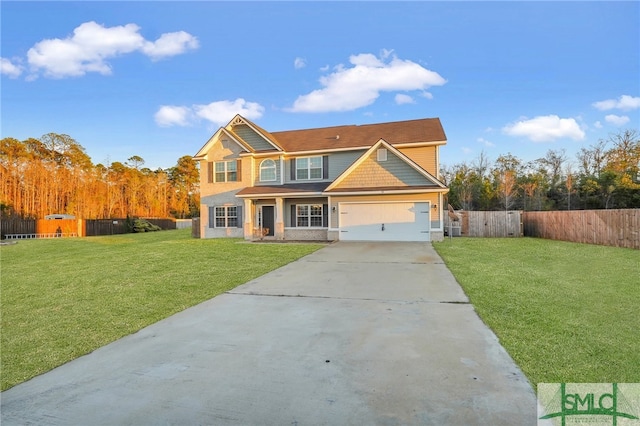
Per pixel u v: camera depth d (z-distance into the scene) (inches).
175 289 286.7
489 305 218.2
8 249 685.9
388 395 112.7
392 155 642.2
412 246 546.9
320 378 125.7
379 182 647.8
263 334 174.9
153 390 121.3
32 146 1700.3
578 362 135.7
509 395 111.3
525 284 277.3
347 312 209.9
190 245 620.1
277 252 501.7
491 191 1371.8
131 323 202.2
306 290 270.7
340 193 642.8
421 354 145.0
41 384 129.6
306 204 753.0
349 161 750.5
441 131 733.9
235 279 319.9
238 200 797.2
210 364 140.9
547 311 204.2
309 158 776.3
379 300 236.7
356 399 110.7
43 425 102.7
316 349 153.3
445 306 218.1
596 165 1317.7
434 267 359.6
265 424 99.0
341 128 866.8
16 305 252.8
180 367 139.1
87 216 1642.5
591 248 513.7
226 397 114.6
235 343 163.6
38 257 553.0
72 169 1694.1
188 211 2261.3
